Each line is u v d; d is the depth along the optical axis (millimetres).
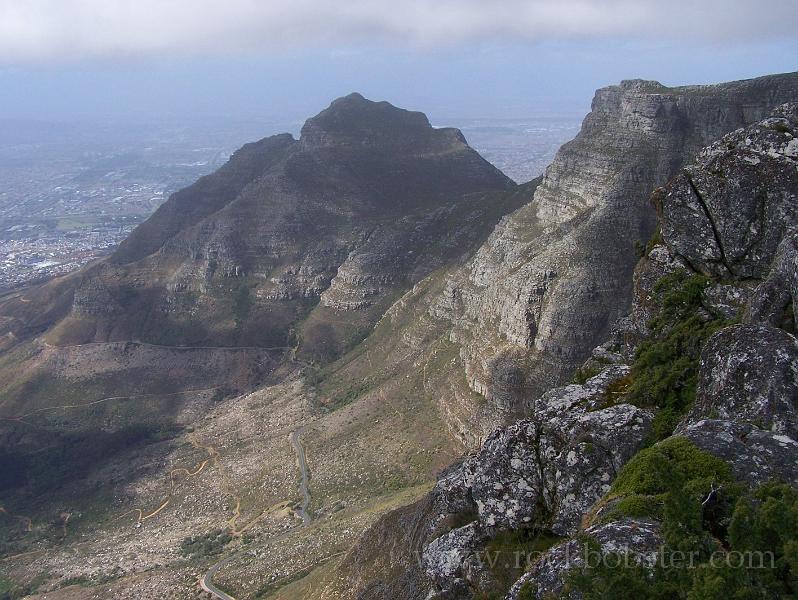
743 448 15391
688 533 13375
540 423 22406
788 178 26188
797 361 17891
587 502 19562
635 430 20312
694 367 22172
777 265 22516
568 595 13805
